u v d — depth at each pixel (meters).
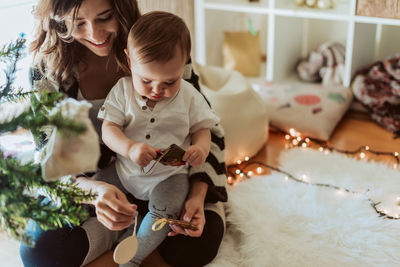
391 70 2.25
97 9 1.24
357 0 2.14
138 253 1.36
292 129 2.17
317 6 2.40
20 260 1.52
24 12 1.87
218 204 1.53
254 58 2.65
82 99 1.43
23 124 0.91
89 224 1.41
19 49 1.08
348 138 2.16
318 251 1.45
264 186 1.75
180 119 1.33
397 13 2.05
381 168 1.85
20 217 0.92
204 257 1.39
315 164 1.90
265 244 1.46
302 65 2.62
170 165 1.26
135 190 1.39
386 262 1.41
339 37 2.68
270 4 2.38
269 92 2.40
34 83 1.37
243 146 1.96
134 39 1.20
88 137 0.86
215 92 1.96
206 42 2.64
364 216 1.57
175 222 1.28
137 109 1.31
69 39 1.32
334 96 2.31
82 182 1.31
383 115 2.23
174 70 1.20
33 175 0.91
